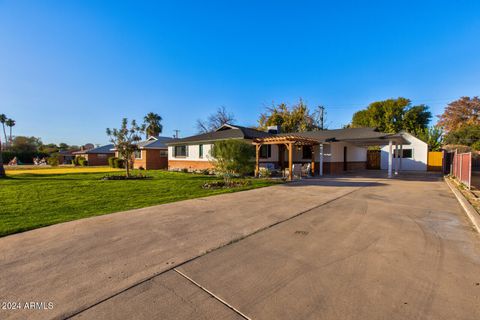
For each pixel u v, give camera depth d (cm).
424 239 441
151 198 844
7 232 471
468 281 296
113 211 655
